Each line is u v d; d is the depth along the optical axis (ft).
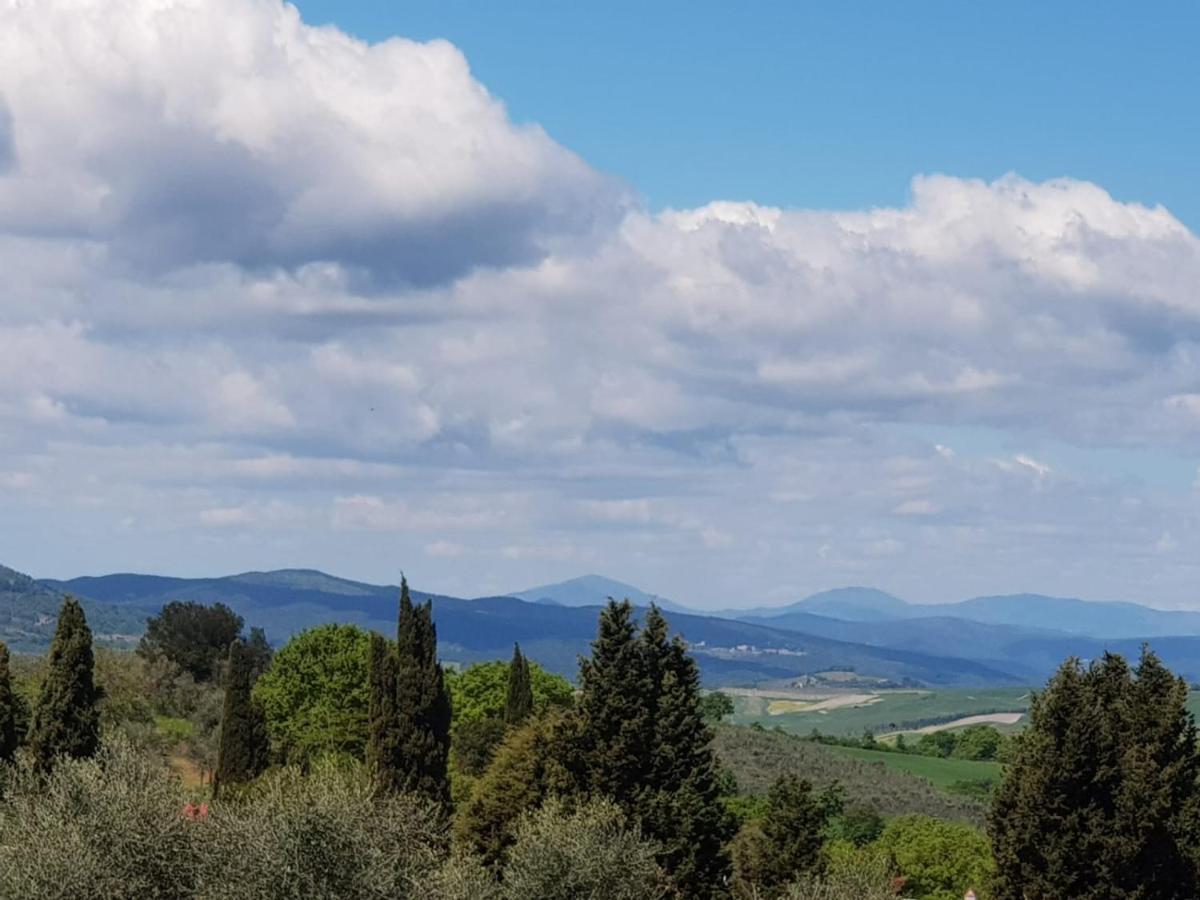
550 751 220.64
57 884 127.13
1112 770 211.82
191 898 134.62
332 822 136.26
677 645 221.05
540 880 168.45
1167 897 216.13
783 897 200.03
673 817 210.59
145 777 143.33
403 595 237.04
